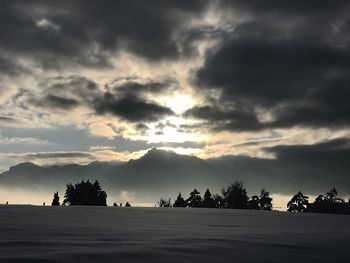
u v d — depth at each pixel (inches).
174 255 430.0
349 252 502.3
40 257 389.1
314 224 1181.7
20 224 812.6
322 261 428.1
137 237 609.0
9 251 424.2
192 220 1195.3
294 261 421.1
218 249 490.0
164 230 765.9
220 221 1195.3
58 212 1475.1
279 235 732.7
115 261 381.7
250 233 761.0
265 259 426.9
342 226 1096.8
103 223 921.5
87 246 479.2
